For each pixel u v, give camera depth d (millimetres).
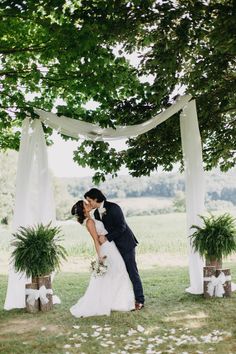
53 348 4691
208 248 6738
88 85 7168
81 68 6875
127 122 8328
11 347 4754
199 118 8594
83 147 8914
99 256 6207
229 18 5789
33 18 6531
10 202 38031
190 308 6160
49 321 5781
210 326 5301
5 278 10188
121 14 6469
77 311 6012
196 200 7047
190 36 6637
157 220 34188
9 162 38844
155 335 5039
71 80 7605
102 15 6391
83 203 6359
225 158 10250
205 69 7195
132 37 6895
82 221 6352
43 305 6332
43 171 6898
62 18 7172
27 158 6844
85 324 5590
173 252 14648
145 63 7672
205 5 6352
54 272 6785
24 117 6895
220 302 6418
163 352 4410
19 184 6746
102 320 5742
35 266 6266
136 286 6316
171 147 8734
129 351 4508
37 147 6973
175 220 33750
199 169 7105
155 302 6637
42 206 6809
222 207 44594
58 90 8891
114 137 7250
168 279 8625
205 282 6734
